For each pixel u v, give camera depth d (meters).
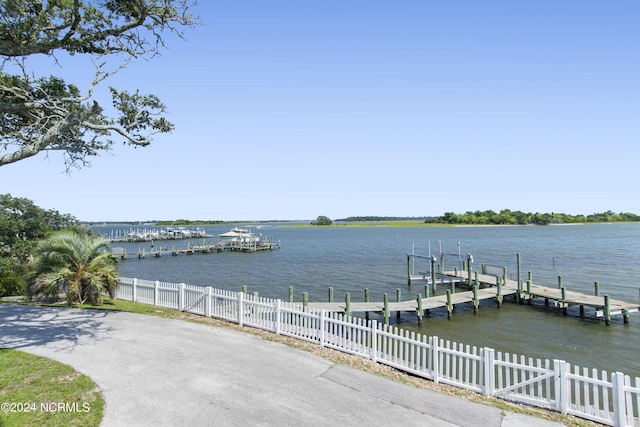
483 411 8.03
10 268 24.25
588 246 75.12
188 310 15.92
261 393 8.33
